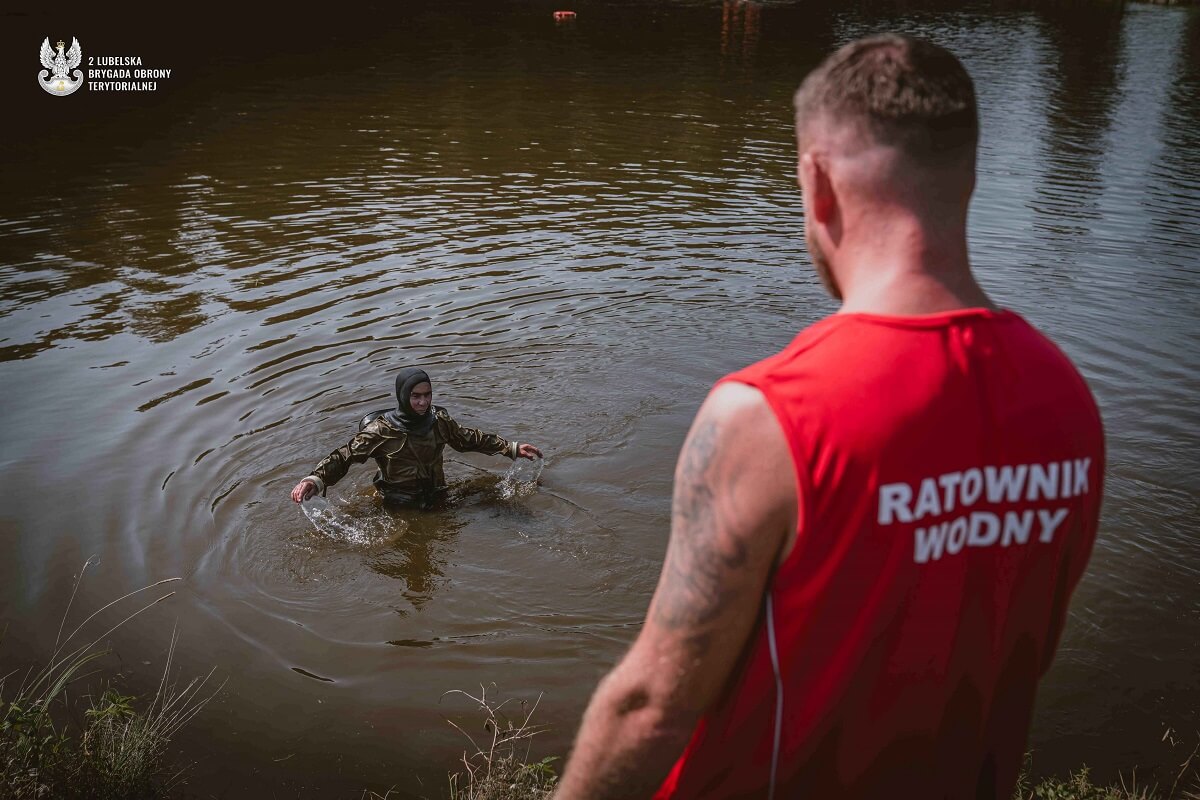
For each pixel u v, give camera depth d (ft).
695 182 41.39
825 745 4.11
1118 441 20.35
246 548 17.22
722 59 77.77
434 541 17.79
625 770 4.28
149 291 28.37
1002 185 40.88
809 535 3.74
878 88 3.95
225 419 21.29
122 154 44.86
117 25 82.64
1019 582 4.00
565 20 98.02
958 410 3.73
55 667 13.94
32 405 21.66
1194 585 15.93
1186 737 12.73
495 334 25.85
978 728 4.18
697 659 4.05
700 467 3.93
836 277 4.31
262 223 34.96
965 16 113.09
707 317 27.12
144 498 18.38
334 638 15.02
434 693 13.79
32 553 16.62
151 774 11.98
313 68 68.49
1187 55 84.89
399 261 31.12
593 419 21.90
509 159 44.96
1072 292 28.55
